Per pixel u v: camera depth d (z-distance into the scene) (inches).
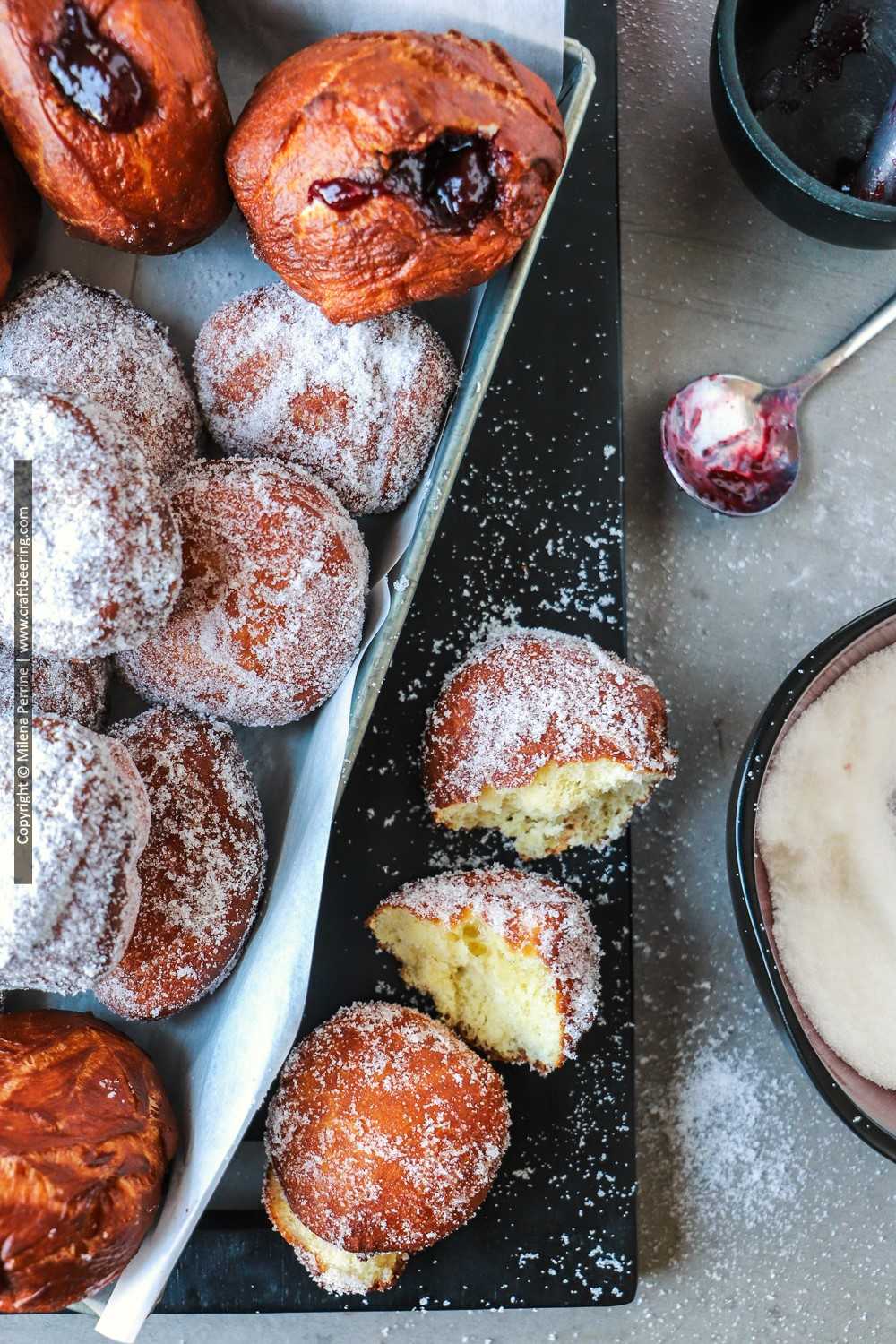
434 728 22.1
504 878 22.1
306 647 20.3
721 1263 23.3
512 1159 22.3
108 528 18.6
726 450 23.7
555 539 23.0
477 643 22.7
